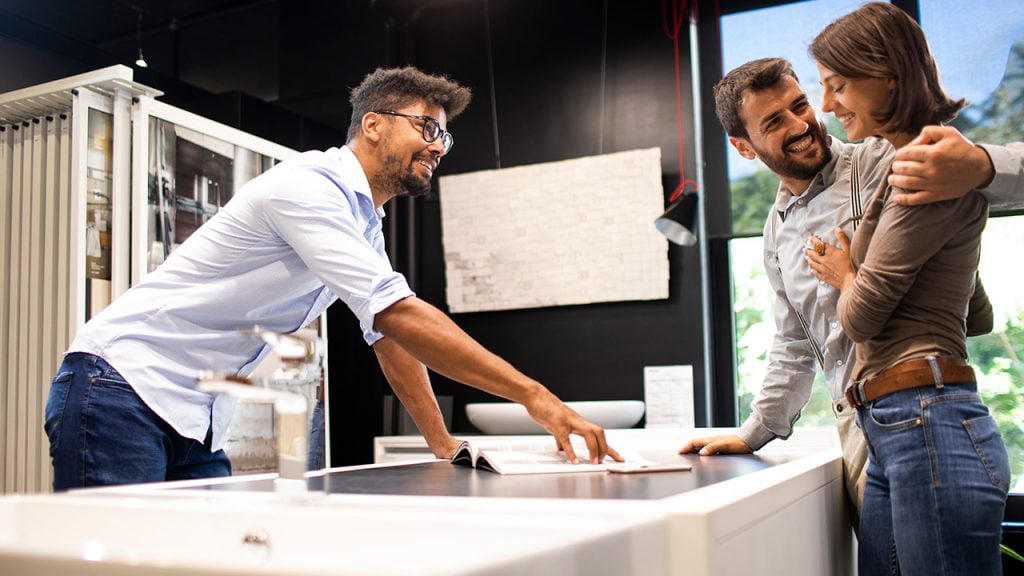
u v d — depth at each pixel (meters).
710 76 3.79
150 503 0.95
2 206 2.82
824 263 1.59
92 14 4.34
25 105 2.72
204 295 1.73
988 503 1.37
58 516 1.00
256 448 2.99
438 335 1.46
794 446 2.19
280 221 1.62
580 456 1.59
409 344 1.49
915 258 1.40
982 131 3.29
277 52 4.51
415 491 1.12
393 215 4.09
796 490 1.31
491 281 3.93
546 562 0.68
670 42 3.85
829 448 2.09
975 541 1.37
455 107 1.95
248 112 3.84
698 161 3.65
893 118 1.49
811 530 1.42
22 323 2.71
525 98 4.07
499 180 3.95
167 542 0.94
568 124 3.98
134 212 2.58
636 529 0.83
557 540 0.70
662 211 3.71
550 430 1.46
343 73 4.38
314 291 1.86
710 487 1.10
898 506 1.44
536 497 1.01
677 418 3.61
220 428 1.81
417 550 0.82
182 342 1.73
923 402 1.42
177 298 1.72
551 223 3.86
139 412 1.67
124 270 2.58
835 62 1.50
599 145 3.92
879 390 1.47
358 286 1.54
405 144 1.86
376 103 1.88
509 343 3.95
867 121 1.52
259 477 1.40
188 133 2.81
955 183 1.34
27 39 3.60
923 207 1.38
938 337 1.45
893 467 1.45
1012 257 3.28
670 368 3.65
